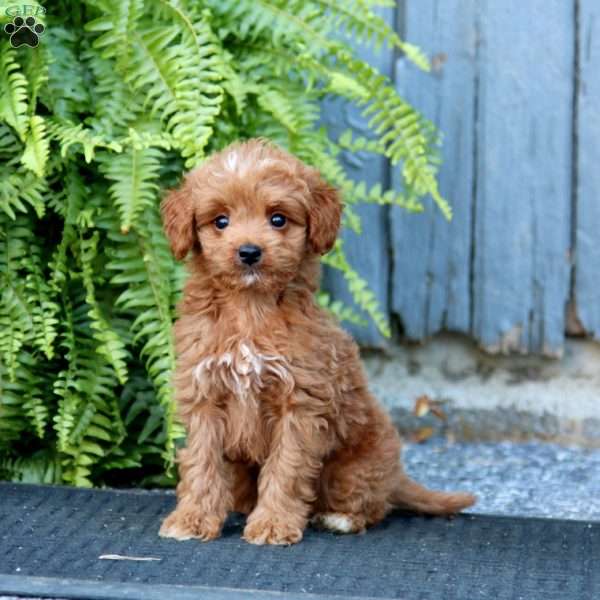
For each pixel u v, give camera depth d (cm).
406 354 667
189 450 455
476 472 594
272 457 450
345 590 395
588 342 652
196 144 515
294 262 444
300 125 567
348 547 441
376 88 573
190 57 529
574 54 633
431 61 642
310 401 445
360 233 611
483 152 643
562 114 636
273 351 443
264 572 410
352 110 648
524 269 646
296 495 449
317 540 449
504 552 438
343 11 577
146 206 535
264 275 436
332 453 465
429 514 486
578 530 466
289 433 447
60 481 544
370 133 649
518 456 623
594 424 646
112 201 536
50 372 550
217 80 544
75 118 539
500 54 638
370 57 644
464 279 652
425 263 655
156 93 529
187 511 448
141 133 532
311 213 452
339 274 657
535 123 638
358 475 462
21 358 530
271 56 574
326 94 617
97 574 405
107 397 546
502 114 640
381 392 665
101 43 532
